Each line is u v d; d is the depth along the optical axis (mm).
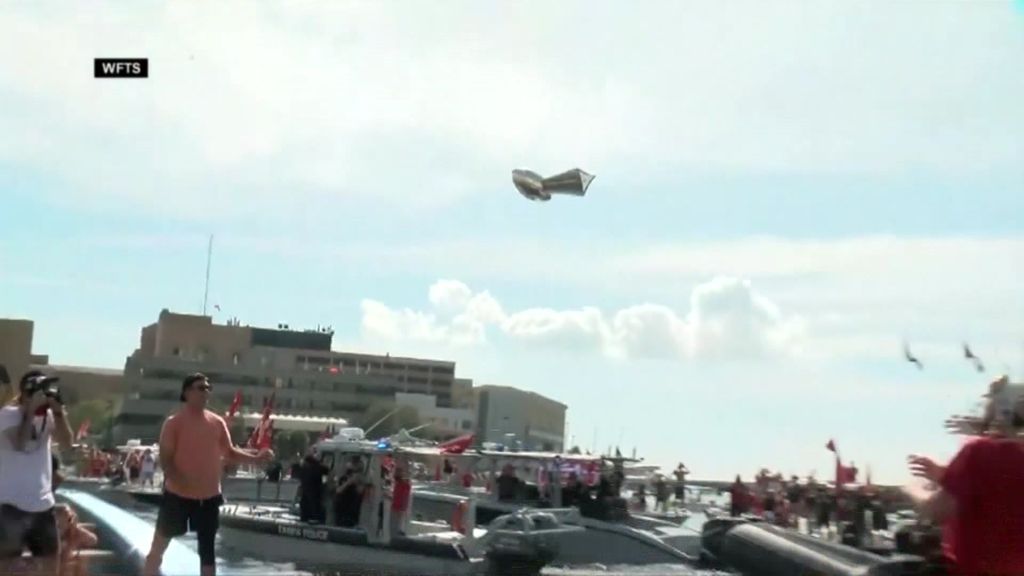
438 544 13781
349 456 15805
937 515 5551
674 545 10422
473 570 12633
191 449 7586
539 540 10109
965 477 5434
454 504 17391
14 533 7242
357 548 14812
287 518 15477
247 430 13773
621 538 10727
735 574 6547
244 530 15250
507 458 17234
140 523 11055
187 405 7695
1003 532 5355
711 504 11516
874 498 7254
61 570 7547
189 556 9102
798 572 6168
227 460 7926
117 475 15000
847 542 6770
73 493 13773
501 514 16266
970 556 5422
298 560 14539
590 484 14266
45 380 7414
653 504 12484
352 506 15469
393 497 15359
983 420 5820
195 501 7590
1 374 8031
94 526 10523
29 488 7340
